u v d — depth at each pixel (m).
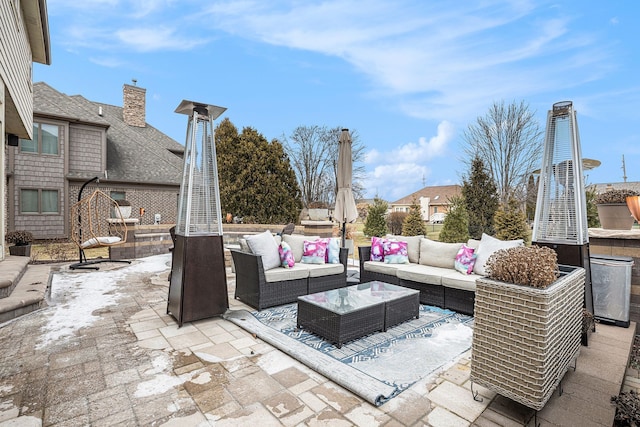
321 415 1.95
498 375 1.92
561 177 3.09
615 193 3.85
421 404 2.05
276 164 12.25
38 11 5.85
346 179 5.97
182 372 2.44
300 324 3.26
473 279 3.75
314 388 2.24
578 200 2.96
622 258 3.35
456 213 7.57
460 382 2.31
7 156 10.14
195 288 3.49
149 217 12.95
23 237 6.79
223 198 11.53
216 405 2.04
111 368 2.50
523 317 1.81
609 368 2.42
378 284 3.95
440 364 2.58
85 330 3.27
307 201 19.48
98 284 5.29
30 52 6.84
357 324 3.00
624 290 3.24
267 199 11.94
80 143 11.57
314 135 19.42
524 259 1.91
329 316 2.95
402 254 4.79
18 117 5.82
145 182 12.63
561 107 3.12
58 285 5.21
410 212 8.56
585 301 2.97
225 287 3.71
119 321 3.54
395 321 3.36
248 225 10.02
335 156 19.11
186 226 3.47
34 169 10.59
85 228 11.34
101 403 2.05
